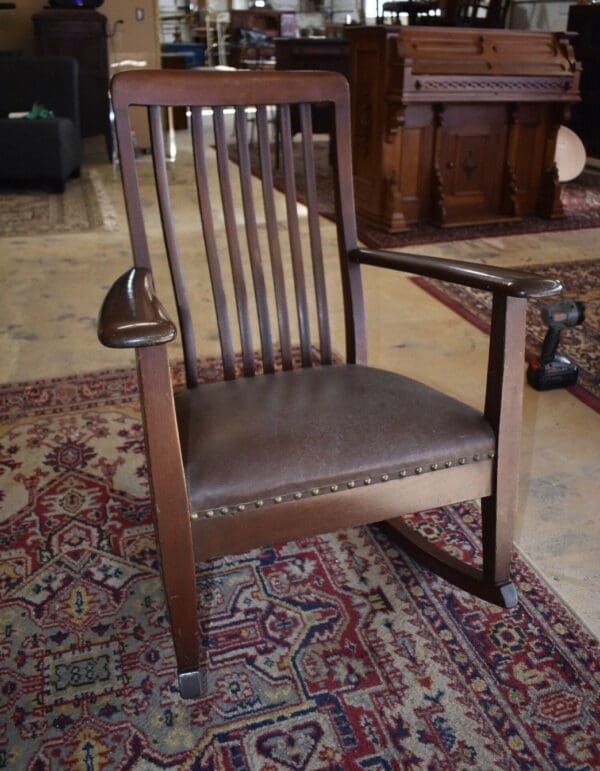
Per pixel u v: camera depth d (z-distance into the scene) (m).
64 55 5.57
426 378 2.26
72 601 1.37
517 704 1.15
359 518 1.12
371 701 1.15
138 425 1.99
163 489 1.00
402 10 5.04
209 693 1.17
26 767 1.05
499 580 1.29
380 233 3.94
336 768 1.05
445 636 1.28
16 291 3.06
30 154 4.76
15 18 5.94
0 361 2.39
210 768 1.05
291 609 1.34
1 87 5.19
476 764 1.05
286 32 9.24
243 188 1.37
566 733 1.10
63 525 1.58
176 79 1.26
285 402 1.20
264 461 1.06
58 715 1.13
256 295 1.40
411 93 3.63
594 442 1.89
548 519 1.59
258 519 1.06
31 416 2.03
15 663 1.23
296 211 1.42
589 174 5.59
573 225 4.13
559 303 2.14
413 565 1.46
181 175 5.30
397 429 1.13
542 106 4.12
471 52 3.79
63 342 2.55
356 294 1.47
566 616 1.32
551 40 3.97
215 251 1.35
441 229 4.02
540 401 2.10
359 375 1.32
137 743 1.09
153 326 0.89
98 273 3.30
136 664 1.23
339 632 1.29
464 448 1.15
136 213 1.26
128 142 1.24
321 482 1.07
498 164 4.19
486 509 1.24
